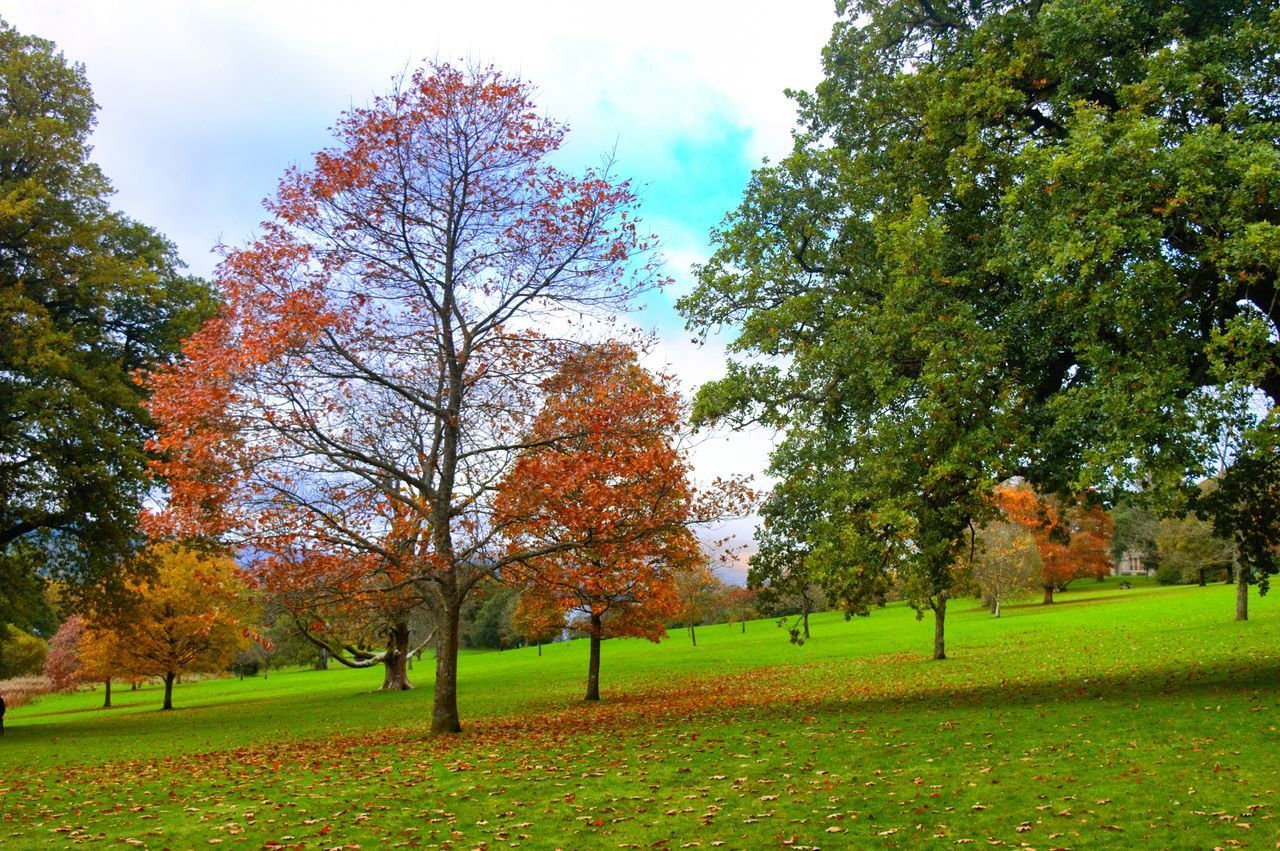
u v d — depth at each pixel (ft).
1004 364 46.75
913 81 55.16
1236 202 36.83
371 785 35.88
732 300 60.08
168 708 126.21
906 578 50.01
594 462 49.32
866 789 29.55
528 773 36.63
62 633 198.70
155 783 40.83
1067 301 40.22
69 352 73.72
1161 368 38.04
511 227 55.52
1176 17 45.44
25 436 72.28
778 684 91.50
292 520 50.24
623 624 90.53
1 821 31.83
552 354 56.08
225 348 45.80
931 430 44.70
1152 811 24.68
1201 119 45.32
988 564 186.09
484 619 288.30
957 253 48.88
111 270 75.97
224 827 29.12
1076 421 40.50
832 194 58.29
